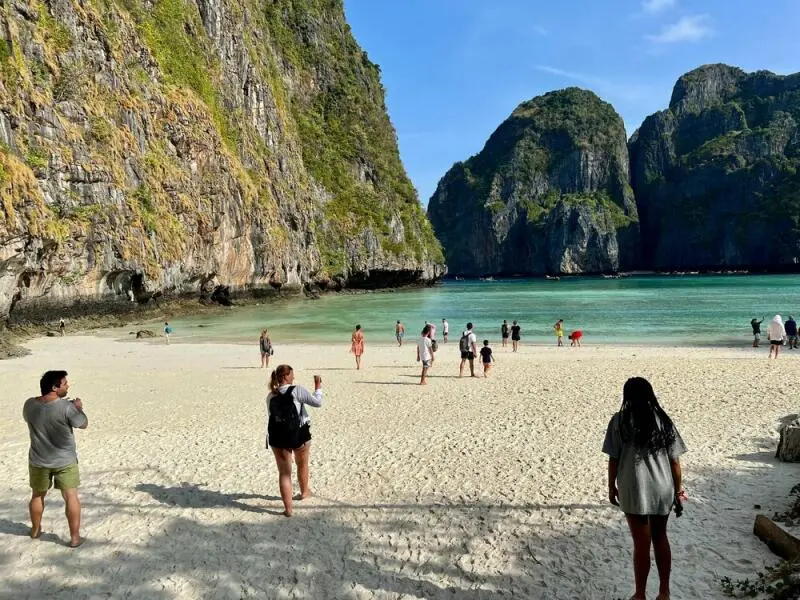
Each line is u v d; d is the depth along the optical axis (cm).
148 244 5150
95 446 1122
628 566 586
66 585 583
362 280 10819
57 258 3956
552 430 1138
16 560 637
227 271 6681
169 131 5859
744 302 6103
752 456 921
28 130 3903
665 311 5150
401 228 11888
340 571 602
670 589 529
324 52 12188
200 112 6375
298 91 11356
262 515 754
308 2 12225
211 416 1384
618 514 718
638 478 483
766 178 19888
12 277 3488
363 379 1925
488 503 772
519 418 1252
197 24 7119
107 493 849
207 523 731
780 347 2742
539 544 646
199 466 974
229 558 636
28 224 3544
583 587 549
